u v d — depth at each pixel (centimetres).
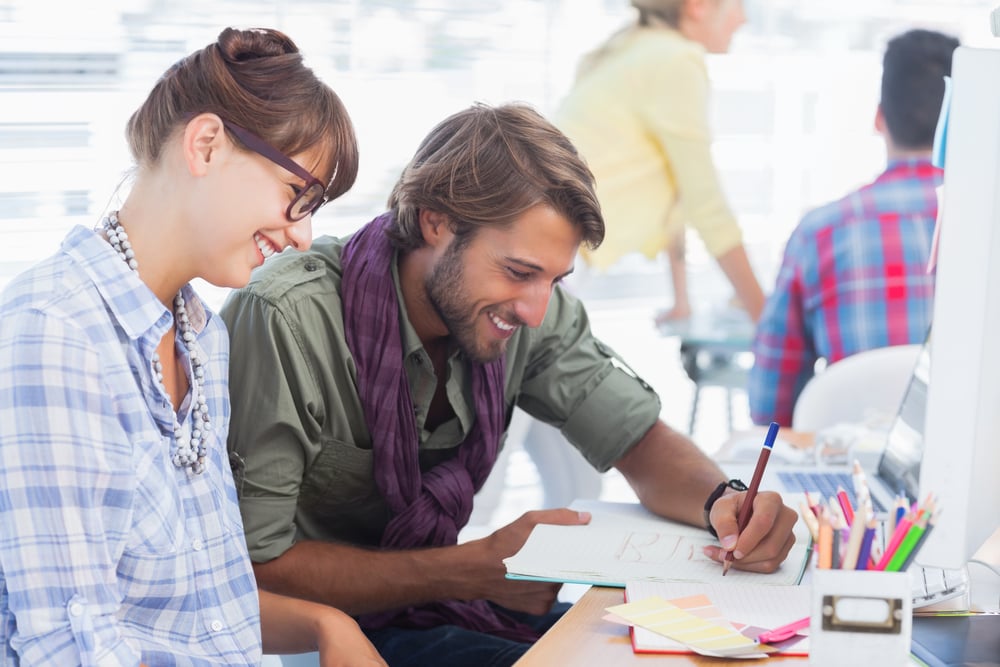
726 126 436
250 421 136
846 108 452
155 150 110
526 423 240
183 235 111
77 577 100
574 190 130
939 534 101
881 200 254
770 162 446
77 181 286
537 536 135
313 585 137
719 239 336
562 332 166
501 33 360
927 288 252
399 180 145
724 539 128
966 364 99
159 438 109
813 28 445
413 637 143
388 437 143
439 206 134
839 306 256
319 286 142
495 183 130
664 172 334
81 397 101
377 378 142
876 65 454
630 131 329
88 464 101
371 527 155
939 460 101
